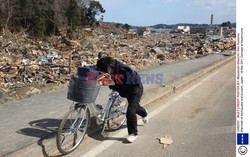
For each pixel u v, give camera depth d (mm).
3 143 4434
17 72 10531
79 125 4629
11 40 23438
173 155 4566
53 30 31750
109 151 4684
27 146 4348
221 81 11539
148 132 5578
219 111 7086
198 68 14180
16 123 5336
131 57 18203
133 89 5047
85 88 4273
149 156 4523
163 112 6984
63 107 6496
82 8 50875
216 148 4840
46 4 31609
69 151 4535
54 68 11828
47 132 4938
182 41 44688
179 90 9750
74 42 28766
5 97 7148
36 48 20609
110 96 5309
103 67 4766
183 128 5828
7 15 26906
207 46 32594
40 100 7113
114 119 5773
